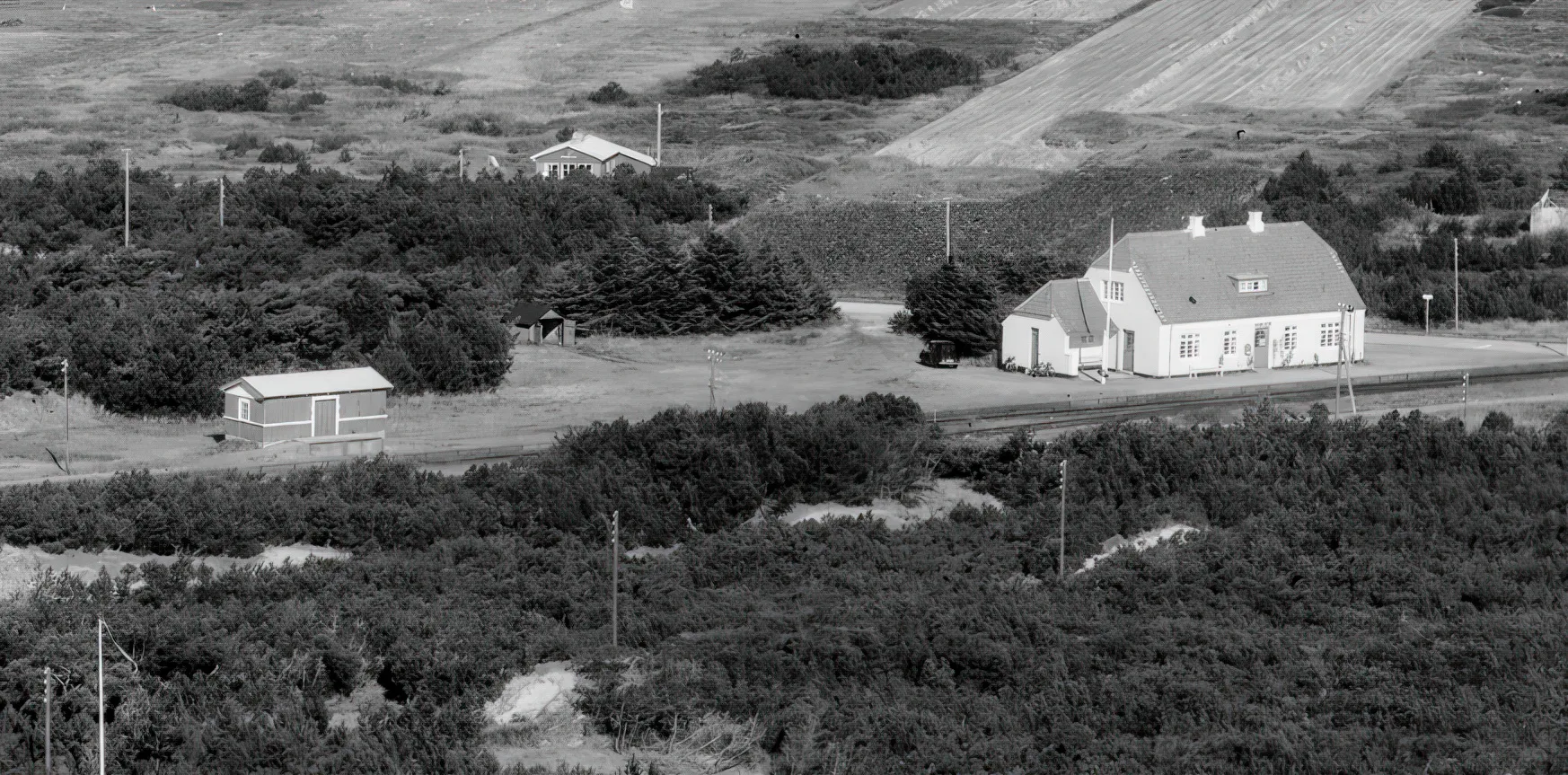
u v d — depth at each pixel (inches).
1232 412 3577.8
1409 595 2647.6
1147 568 2731.3
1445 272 4982.8
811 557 2773.1
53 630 2207.2
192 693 2166.6
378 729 2138.3
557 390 3966.5
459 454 3245.6
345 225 5398.6
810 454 3110.2
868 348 4458.7
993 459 3216.0
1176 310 4037.9
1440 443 3216.0
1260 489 3075.8
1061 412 3599.9
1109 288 4146.2
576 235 5556.1
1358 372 4057.6
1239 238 4232.3
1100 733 2213.3
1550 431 3344.0
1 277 4564.5
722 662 2337.6
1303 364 4163.4
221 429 3592.5
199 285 4832.7
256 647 2272.4
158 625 2263.8
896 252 5659.5
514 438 3484.3
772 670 2324.1
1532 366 4065.0
